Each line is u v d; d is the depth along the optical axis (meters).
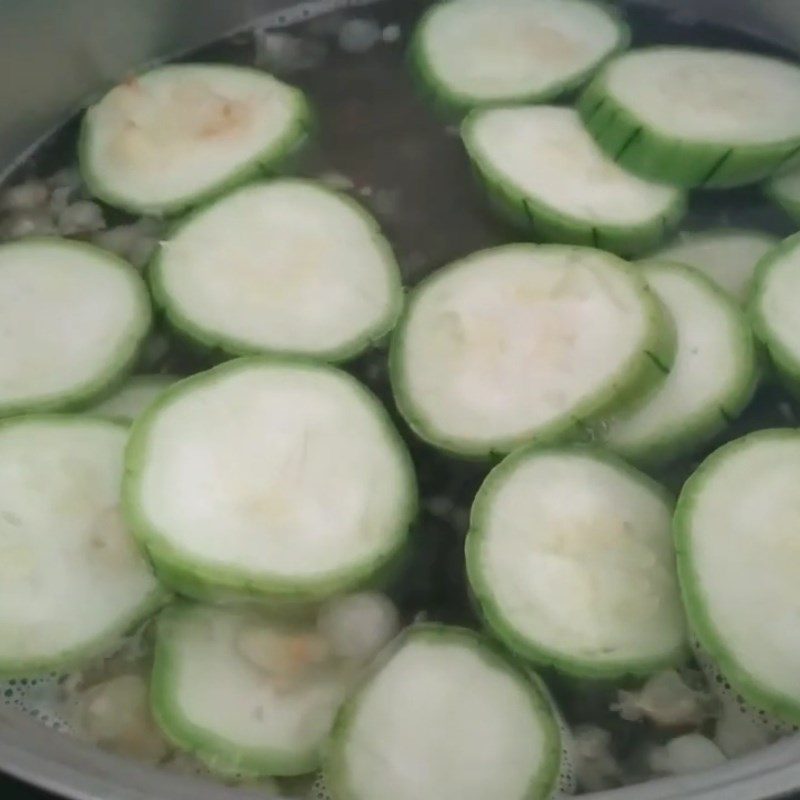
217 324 0.34
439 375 0.33
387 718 0.29
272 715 0.30
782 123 0.36
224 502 0.31
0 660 0.30
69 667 0.30
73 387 0.33
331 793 0.29
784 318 0.33
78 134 0.39
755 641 0.29
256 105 0.38
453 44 0.39
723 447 0.31
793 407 0.33
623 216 0.35
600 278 0.34
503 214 0.37
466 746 0.29
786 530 0.30
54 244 0.36
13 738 0.27
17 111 0.38
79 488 0.32
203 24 0.40
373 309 0.34
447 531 0.32
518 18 0.40
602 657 0.29
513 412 0.32
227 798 0.26
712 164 0.35
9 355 0.34
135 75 0.40
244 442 0.32
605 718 0.30
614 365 0.32
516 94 0.38
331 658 0.30
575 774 0.29
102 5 0.38
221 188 0.37
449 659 0.30
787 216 0.36
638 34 0.40
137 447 0.31
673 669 0.30
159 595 0.31
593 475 0.31
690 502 0.30
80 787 0.26
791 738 0.27
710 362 0.33
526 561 0.30
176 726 0.29
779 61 0.38
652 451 0.32
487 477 0.31
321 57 0.40
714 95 0.37
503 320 0.34
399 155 0.38
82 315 0.35
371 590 0.31
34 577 0.31
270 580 0.30
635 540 0.31
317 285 0.35
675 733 0.29
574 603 0.30
